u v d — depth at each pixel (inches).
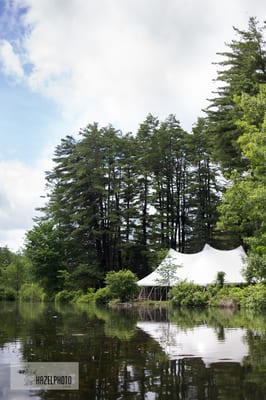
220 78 1289.4
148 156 1893.5
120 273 1350.9
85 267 1647.4
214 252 1278.3
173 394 253.6
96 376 298.5
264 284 927.0
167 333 525.0
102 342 453.1
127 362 343.6
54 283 1809.8
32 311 1023.6
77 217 1710.1
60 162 1940.2
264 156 792.3
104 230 1750.7
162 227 1879.9
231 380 282.5
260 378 286.2
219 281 1136.2
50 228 1871.3
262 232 882.8
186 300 1099.3
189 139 1913.1
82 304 1392.7
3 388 272.8
